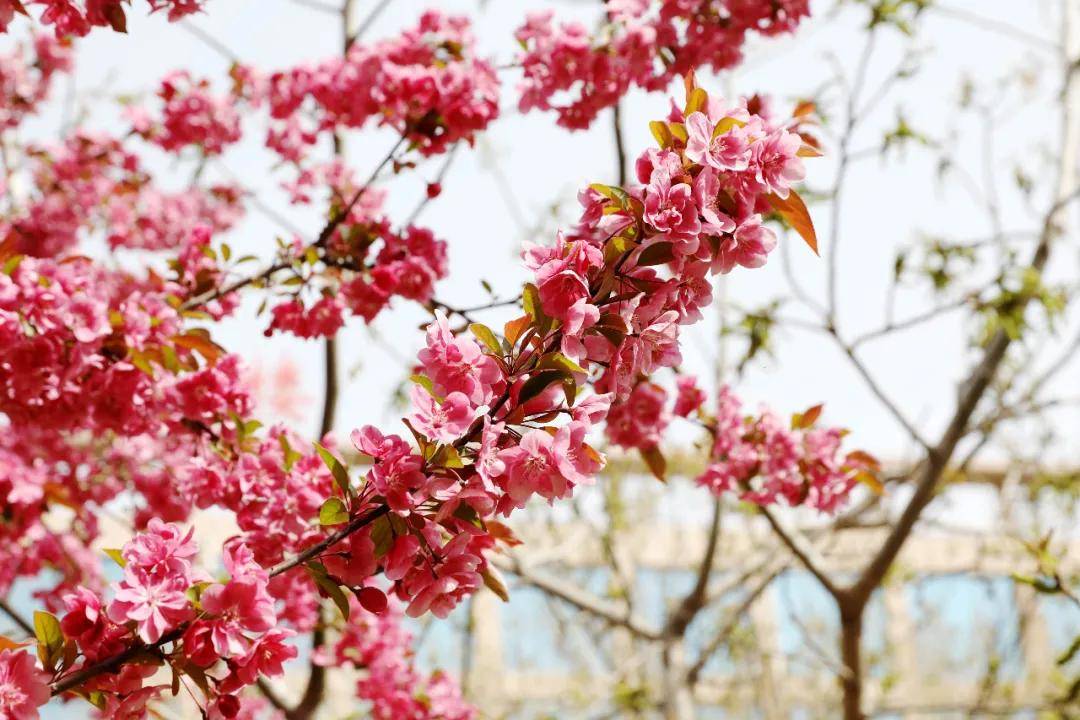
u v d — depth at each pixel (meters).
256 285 3.61
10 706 1.90
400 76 3.56
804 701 9.75
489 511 1.94
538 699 9.17
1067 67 6.37
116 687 1.97
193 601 1.98
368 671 4.34
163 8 2.75
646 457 3.52
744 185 2.06
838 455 3.67
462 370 1.96
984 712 7.62
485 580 2.29
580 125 3.62
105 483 4.54
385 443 1.96
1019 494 7.72
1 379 2.77
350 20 5.43
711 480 3.66
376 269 3.52
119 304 3.11
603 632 8.18
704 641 8.91
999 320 5.02
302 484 2.84
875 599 10.81
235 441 3.16
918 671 10.30
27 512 3.99
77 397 2.95
